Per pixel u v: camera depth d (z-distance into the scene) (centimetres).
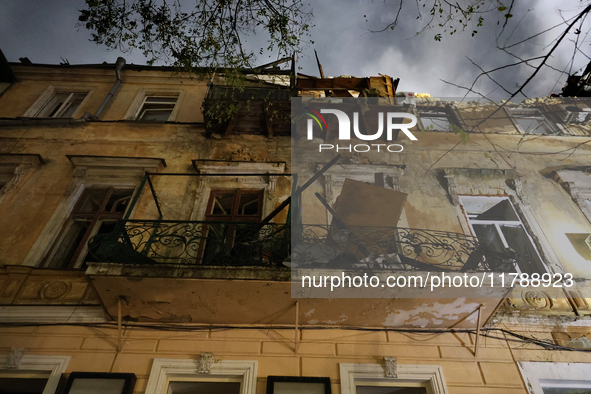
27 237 692
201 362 527
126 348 544
